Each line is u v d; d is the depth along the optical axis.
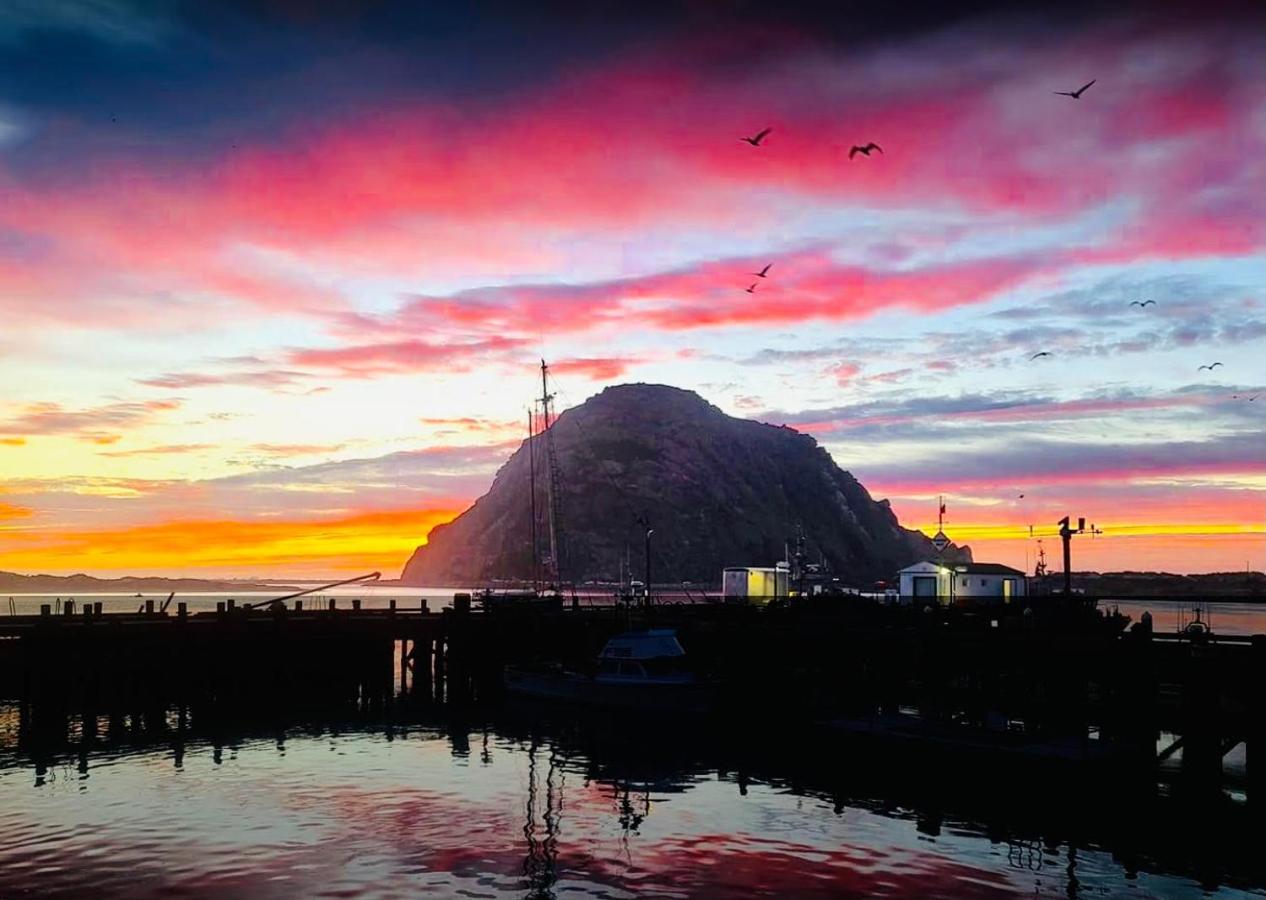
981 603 71.44
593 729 50.12
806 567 134.50
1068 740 39.75
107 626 53.81
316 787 36.53
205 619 60.06
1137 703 38.84
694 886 25.61
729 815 32.59
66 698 52.22
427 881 25.91
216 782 37.38
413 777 38.28
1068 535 59.88
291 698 60.81
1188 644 38.34
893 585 127.88
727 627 56.78
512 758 42.31
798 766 40.47
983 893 25.33
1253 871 27.17
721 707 53.12
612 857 28.02
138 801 34.22
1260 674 34.72
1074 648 40.75
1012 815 32.66
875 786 36.69
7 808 33.25
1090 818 32.22
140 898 24.48
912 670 49.09
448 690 65.12
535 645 67.00
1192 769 36.84
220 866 27.02
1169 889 25.78
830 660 51.66
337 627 63.25
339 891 25.08
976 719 46.72
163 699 55.41
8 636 52.88
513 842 29.45
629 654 56.97
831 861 27.73
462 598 68.62
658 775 38.66
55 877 26.05
